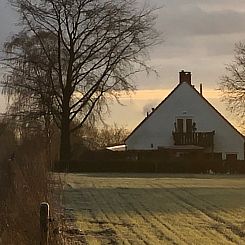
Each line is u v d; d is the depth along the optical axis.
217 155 60.38
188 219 20.14
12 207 13.74
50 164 15.31
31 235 11.73
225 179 45.09
